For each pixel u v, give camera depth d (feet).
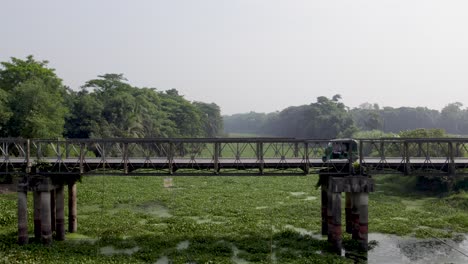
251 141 122.52
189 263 107.14
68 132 346.54
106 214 164.45
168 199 195.72
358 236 127.24
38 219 124.16
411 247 126.72
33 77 277.85
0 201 178.81
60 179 126.82
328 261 109.09
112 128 363.76
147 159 127.24
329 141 121.80
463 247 126.93
